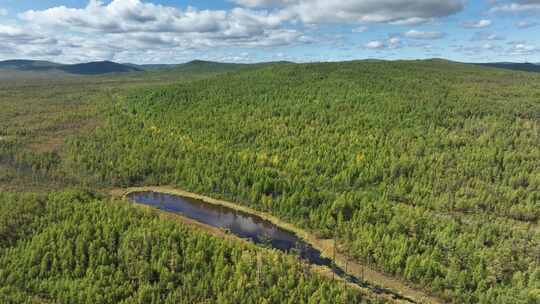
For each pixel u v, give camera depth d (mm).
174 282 68688
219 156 132000
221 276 68188
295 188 109188
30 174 122250
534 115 143250
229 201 115125
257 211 108938
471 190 99750
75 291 64688
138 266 70875
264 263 74750
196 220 104500
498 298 66875
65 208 87562
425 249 80125
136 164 131250
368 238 84438
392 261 78312
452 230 84125
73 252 74438
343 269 81438
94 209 88438
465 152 117812
